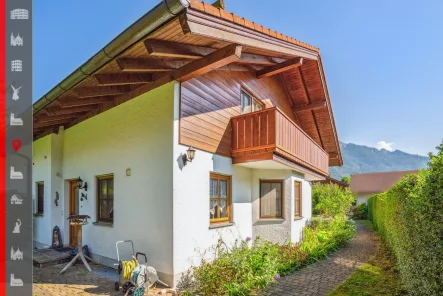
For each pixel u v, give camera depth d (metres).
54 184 8.64
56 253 7.56
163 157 5.60
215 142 6.68
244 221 7.90
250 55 7.03
